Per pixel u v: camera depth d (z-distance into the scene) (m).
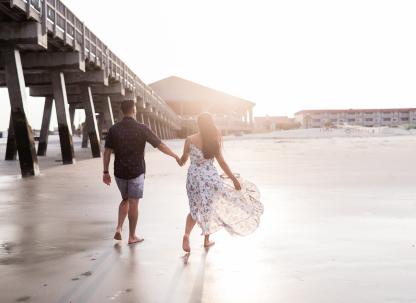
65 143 22.36
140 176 5.78
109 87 33.47
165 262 4.97
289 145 42.09
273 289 4.09
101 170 17.95
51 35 18.59
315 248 5.46
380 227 6.56
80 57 21.47
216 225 5.34
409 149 30.14
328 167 16.95
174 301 3.82
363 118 152.12
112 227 6.88
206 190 5.26
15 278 4.48
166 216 7.62
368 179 12.68
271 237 6.03
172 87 122.69
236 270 4.65
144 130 5.73
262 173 14.90
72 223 7.22
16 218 7.71
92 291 4.09
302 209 8.09
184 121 105.50
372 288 4.07
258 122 165.12
